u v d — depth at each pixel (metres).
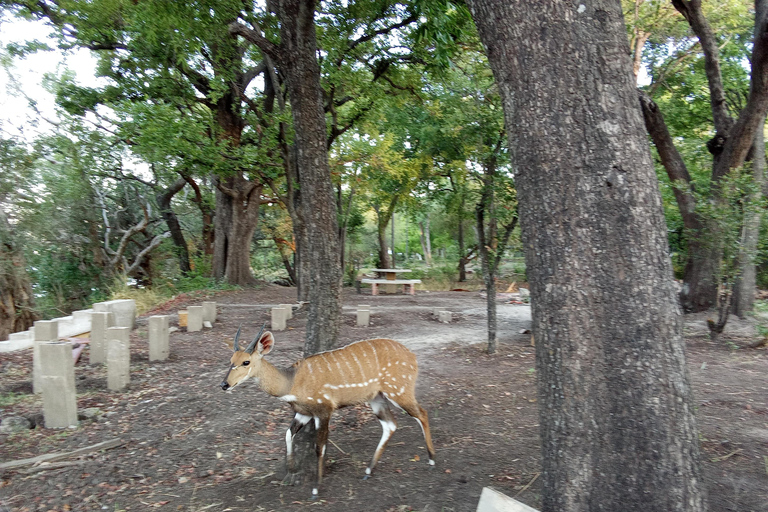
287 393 4.55
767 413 5.97
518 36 2.98
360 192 22.16
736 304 10.98
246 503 4.32
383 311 14.37
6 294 11.64
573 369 2.88
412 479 4.64
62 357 5.90
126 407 6.60
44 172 17.80
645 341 2.80
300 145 5.65
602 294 2.85
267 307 15.00
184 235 26.06
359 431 5.89
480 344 10.07
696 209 9.76
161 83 13.44
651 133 11.63
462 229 26.28
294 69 5.63
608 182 2.85
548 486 2.99
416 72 14.86
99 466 4.98
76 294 19.47
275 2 5.77
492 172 8.96
